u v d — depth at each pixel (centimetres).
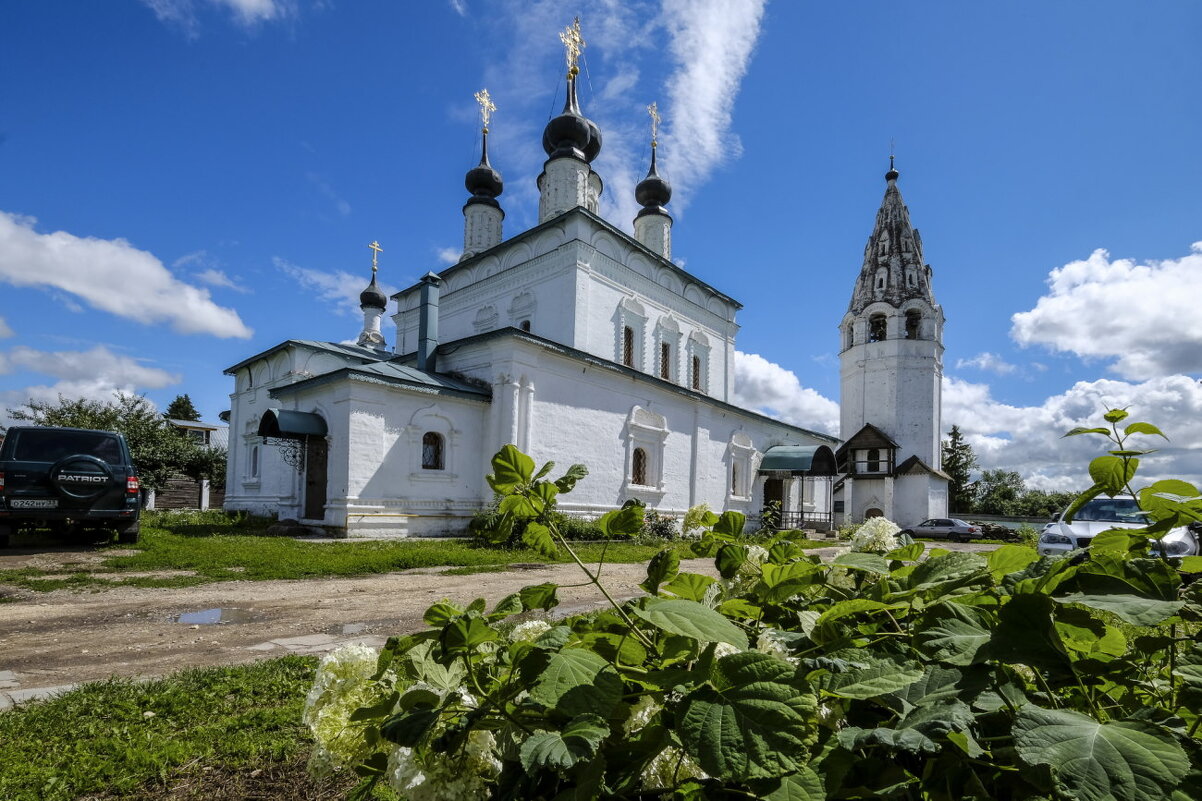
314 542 1400
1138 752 89
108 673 464
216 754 297
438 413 1756
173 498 3006
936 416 3678
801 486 2953
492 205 3039
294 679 417
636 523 162
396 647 129
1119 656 131
